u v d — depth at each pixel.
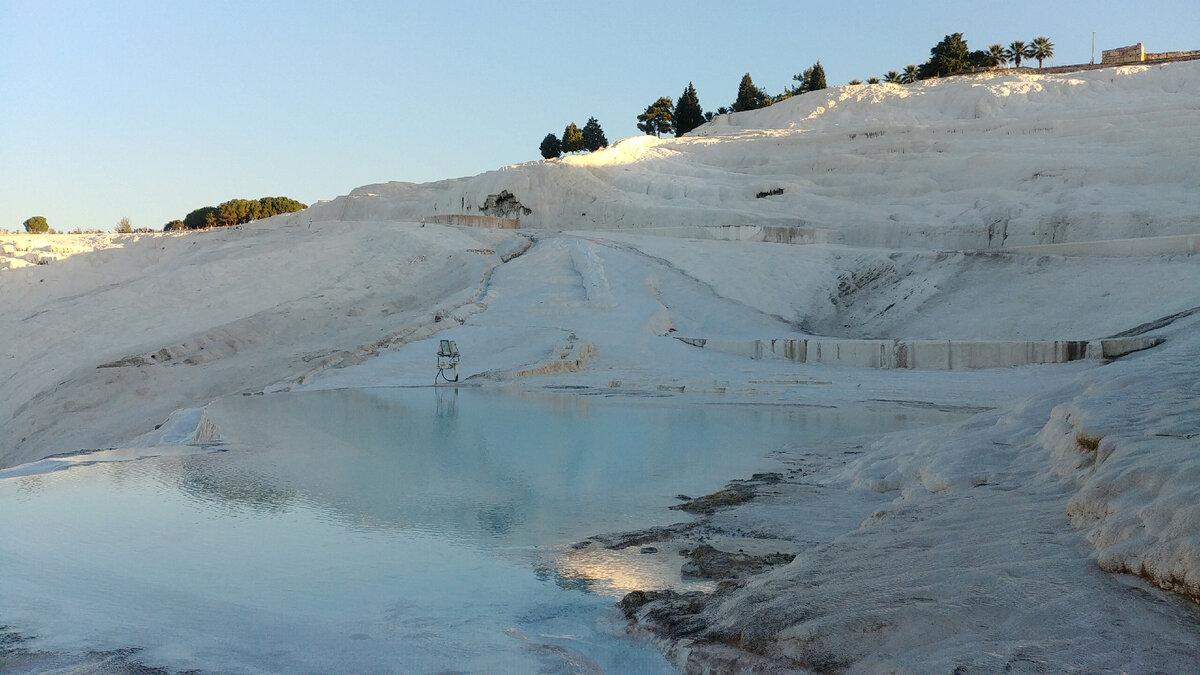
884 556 5.38
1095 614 4.03
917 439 10.66
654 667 4.43
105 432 26.56
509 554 6.47
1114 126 61.34
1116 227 44.69
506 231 51.56
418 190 82.81
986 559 5.04
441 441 12.79
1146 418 6.70
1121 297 31.78
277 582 5.72
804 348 29.94
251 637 4.70
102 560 6.18
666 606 5.10
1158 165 51.34
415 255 45.62
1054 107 74.44
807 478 9.72
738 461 11.05
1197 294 29.45
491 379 25.88
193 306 40.97
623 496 8.69
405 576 5.90
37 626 4.80
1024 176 55.78
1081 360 25.84
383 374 27.03
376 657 4.43
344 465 10.52
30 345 39.12
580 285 39.06
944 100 82.38
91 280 52.19
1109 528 4.87
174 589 5.53
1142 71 77.50
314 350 31.77
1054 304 33.00
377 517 7.66
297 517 7.65
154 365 32.03
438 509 8.02
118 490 8.85
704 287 40.00
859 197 60.19
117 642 4.57
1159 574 4.24
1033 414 9.24
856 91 89.25
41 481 9.39
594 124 112.62
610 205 63.59
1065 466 6.86
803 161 66.00
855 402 20.47
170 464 10.55
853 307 38.69
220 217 107.75
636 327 33.53
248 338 34.25
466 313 35.19
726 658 4.25
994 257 38.72
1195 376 8.03
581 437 13.39
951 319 34.28
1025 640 3.89
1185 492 4.57
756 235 49.94
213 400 20.91
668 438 13.36
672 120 118.06
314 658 4.41
